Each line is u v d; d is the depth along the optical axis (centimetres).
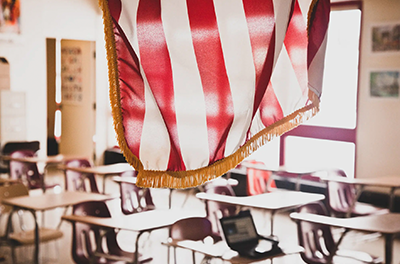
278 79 159
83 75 779
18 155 600
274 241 391
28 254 498
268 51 133
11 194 467
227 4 132
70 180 575
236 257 353
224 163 132
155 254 528
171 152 131
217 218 458
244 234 385
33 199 456
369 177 684
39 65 650
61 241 541
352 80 697
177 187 130
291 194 530
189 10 132
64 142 802
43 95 656
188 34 132
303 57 164
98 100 768
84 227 389
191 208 671
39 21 646
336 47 709
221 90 132
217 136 132
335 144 721
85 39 710
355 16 686
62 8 673
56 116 802
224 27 132
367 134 684
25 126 633
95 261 384
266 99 154
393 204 623
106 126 783
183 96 132
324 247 439
